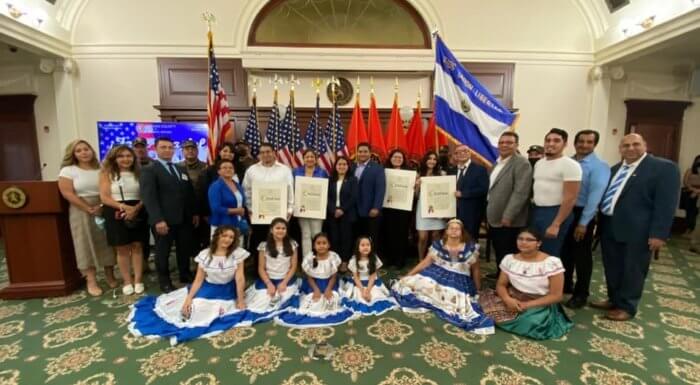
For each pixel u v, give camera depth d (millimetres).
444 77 3152
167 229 2621
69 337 2029
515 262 2273
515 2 4918
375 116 4219
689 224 5035
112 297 2617
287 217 2816
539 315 2092
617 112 5348
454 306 2344
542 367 1774
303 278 2852
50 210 2541
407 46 4949
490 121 3150
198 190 3076
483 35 4949
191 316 2199
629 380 1673
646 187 2154
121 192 2576
